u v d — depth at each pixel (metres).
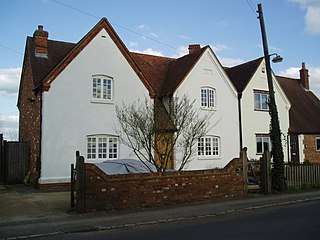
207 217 11.55
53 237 8.99
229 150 24.42
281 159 17.83
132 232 9.43
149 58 26.75
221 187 15.20
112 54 19.94
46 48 21.41
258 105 26.83
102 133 19.16
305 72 35.19
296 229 9.34
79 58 18.88
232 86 25.09
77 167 11.91
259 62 27.31
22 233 9.33
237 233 8.97
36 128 18.72
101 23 19.62
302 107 32.19
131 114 16.98
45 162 17.55
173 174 13.71
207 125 22.70
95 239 8.68
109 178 12.27
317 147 30.30
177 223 10.60
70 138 18.27
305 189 18.52
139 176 12.88
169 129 15.67
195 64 23.22
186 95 20.94
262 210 12.86
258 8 18.47
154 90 21.12
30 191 16.75
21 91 25.38
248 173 18.12
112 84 19.83
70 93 18.47
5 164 19.89
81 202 11.83
